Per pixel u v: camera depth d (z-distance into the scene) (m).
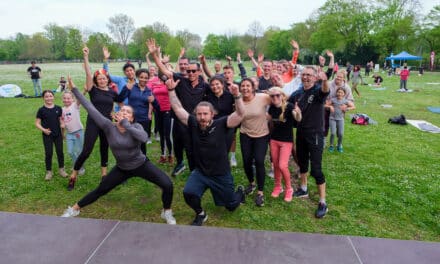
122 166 3.64
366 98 14.80
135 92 5.23
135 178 5.13
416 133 8.32
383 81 24.59
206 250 2.54
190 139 3.75
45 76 26.27
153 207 4.26
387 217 4.07
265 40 68.81
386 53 48.56
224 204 3.81
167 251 2.53
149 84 6.82
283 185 5.06
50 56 74.62
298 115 3.95
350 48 52.91
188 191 3.56
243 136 4.36
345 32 52.69
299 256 2.48
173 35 71.44
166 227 2.84
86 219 2.96
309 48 60.19
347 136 7.89
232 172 5.55
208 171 3.61
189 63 4.61
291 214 4.13
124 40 73.62
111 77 6.05
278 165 4.49
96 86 4.77
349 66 24.98
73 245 2.59
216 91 4.52
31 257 2.44
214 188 3.68
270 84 6.03
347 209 4.27
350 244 2.63
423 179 5.21
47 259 2.42
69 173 5.41
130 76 5.18
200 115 3.42
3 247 2.55
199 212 3.73
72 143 5.19
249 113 4.17
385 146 7.07
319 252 2.53
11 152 6.50
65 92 5.13
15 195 4.55
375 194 4.67
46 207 4.25
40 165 5.75
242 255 2.48
